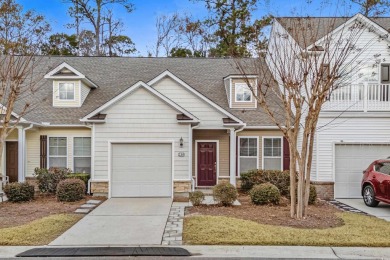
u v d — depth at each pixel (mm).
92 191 12992
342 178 13906
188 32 27031
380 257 6418
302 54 10383
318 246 6863
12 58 12141
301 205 9188
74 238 7500
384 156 13852
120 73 18281
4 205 11094
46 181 13109
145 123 13188
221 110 14555
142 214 9969
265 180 13641
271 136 15406
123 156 13219
